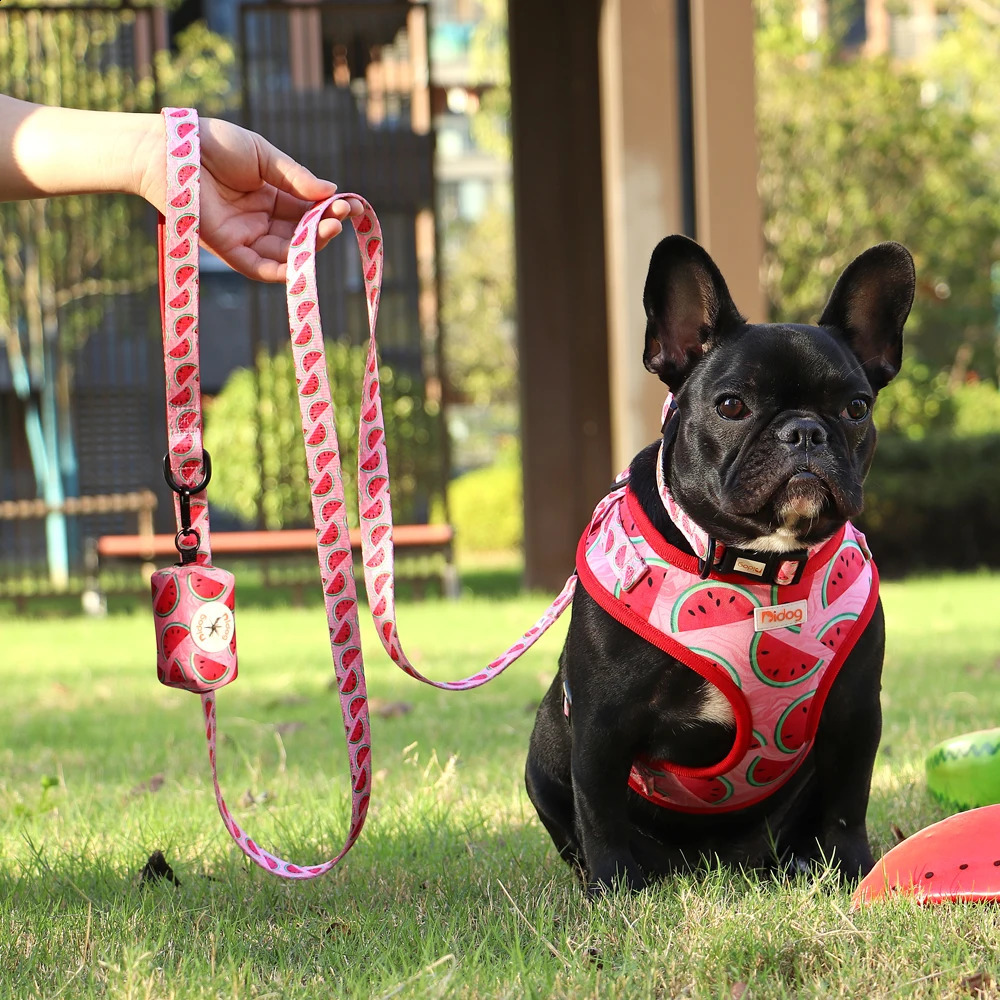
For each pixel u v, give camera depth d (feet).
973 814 8.36
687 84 29.63
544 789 9.55
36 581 39.19
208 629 7.34
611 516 8.80
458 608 32.76
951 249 54.29
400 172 39.70
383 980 6.89
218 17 73.15
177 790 13.01
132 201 45.09
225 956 7.48
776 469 7.51
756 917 7.43
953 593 35.09
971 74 62.28
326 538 7.45
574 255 35.27
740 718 8.19
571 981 6.72
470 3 136.77
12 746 16.57
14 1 38.83
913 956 6.92
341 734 16.29
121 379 47.39
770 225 52.34
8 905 8.61
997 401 51.47
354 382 39.96
